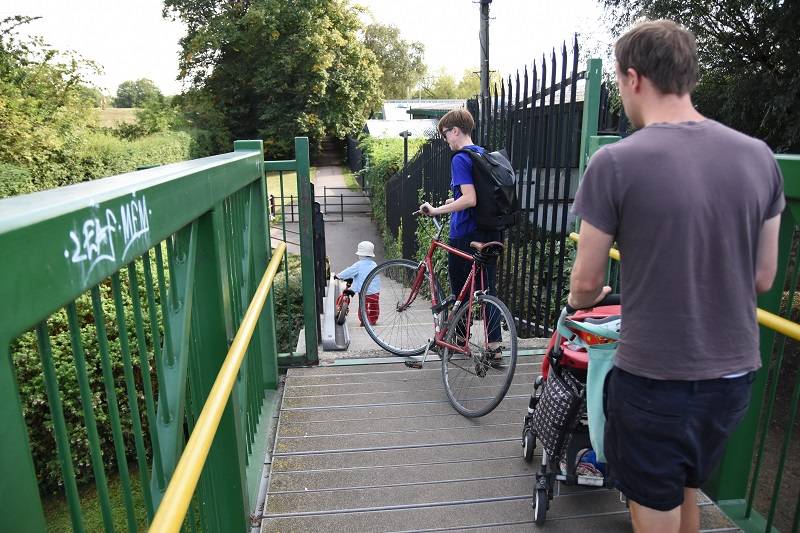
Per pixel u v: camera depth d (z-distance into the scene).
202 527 1.80
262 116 32.59
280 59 31.75
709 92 6.34
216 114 31.34
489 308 3.57
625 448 1.60
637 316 1.49
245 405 2.66
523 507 2.55
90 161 14.48
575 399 2.17
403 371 3.99
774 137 5.77
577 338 2.28
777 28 5.26
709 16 5.89
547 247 5.57
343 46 33.69
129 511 1.14
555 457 2.28
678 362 1.45
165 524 1.05
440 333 3.79
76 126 14.70
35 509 0.77
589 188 1.52
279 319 6.99
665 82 1.48
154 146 19.00
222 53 33.12
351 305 8.46
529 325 4.84
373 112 38.72
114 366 4.10
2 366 0.70
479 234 3.90
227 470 2.16
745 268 1.45
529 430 2.79
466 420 3.32
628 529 2.39
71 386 4.04
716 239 1.41
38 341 0.84
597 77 3.99
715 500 2.55
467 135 3.93
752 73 5.80
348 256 16.89
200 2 32.91
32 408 3.95
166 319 1.44
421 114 30.83
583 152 4.11
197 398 1.90
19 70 13.80
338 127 34.09
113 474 4.54
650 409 1.50
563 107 4.26
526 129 4.66
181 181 1.48
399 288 5.32
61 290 0.83
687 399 1.47
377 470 2.84
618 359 1.56
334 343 4.49
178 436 1.45
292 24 31.94
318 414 3.39
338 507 2.57
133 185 1.14
